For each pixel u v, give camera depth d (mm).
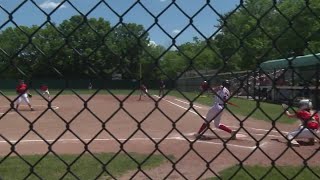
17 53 2553
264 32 2957
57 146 11031
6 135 12938
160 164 8977
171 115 18984
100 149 10570
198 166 8914
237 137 12703
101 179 7801
